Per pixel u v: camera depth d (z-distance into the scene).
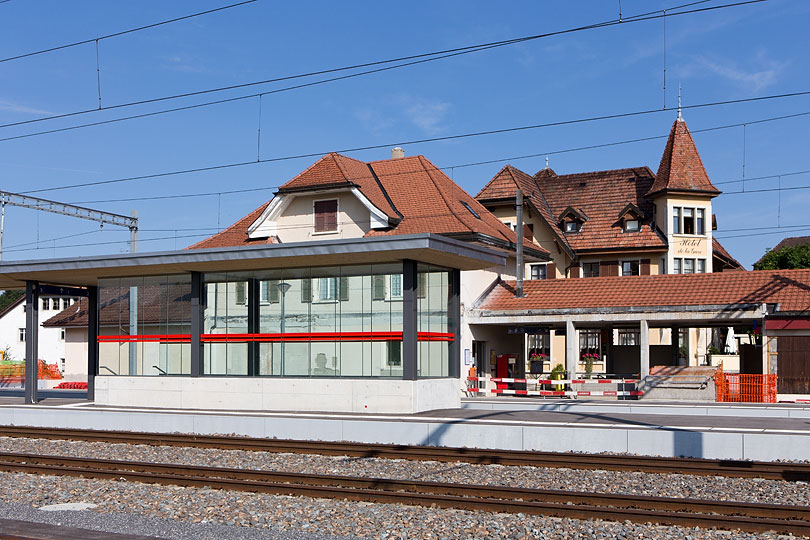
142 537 9.37
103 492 12.78
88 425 22.91
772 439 15.84
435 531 10.21
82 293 28.81
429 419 19.30
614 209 52.50
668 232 49.38
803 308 29.38
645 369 31.12
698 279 32.72
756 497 12.16
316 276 23.33
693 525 10.37
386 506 11.57
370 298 22.55
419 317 22.45
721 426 18.20
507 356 35.72
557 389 32.16
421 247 20.27
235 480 13.04
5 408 24.47
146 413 22.02
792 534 9.98
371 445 17.00
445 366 23.67
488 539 9.89
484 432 18.02
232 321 24.31
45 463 15.98
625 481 13.48
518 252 34.69
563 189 55.56
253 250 22.33
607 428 17.06
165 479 13.47
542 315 32.50
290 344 23.50
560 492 11.85
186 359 24.77
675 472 14.41
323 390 22.70
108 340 26.14
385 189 40.84
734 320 31.06
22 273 25.56
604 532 10.04
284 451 17.52
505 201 50.19
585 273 51.31
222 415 20.91
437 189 39.66
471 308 33.47
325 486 13.09
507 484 13.46
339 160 39.94
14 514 11.02
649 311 31.12
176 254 23.28
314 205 39.53
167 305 25.22
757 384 28.77
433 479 14.02
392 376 22.12
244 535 9.92
